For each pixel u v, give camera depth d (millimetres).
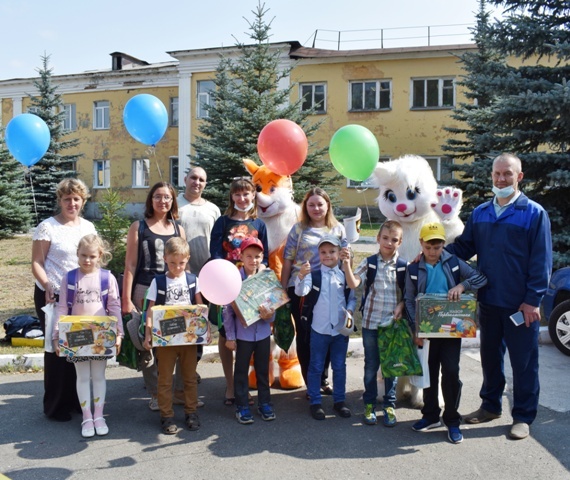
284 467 3684
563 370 5648
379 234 4426
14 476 3566
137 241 4574
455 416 4082
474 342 6555
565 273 6500
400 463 3732
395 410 4688
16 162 19625
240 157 14070
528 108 8914
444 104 22266
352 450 3934
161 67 27406
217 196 14344
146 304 4266
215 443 4062
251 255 4516
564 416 4500
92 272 4277
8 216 18719
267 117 14109
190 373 4328
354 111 23016
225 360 4840
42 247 4379
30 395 5051
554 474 3570
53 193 23359
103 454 3889
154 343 4066
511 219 4094
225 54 23656
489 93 10188
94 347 4082
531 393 4141
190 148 24812
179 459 3811
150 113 5238
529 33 10086
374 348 4391
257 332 4449
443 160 22062
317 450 3936
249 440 4109
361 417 4531
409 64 22344
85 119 29266
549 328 6254
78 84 29031
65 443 4062
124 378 5590
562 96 8555
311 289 4516
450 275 4199
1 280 10688
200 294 4418
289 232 5082
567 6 10016
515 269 4086
